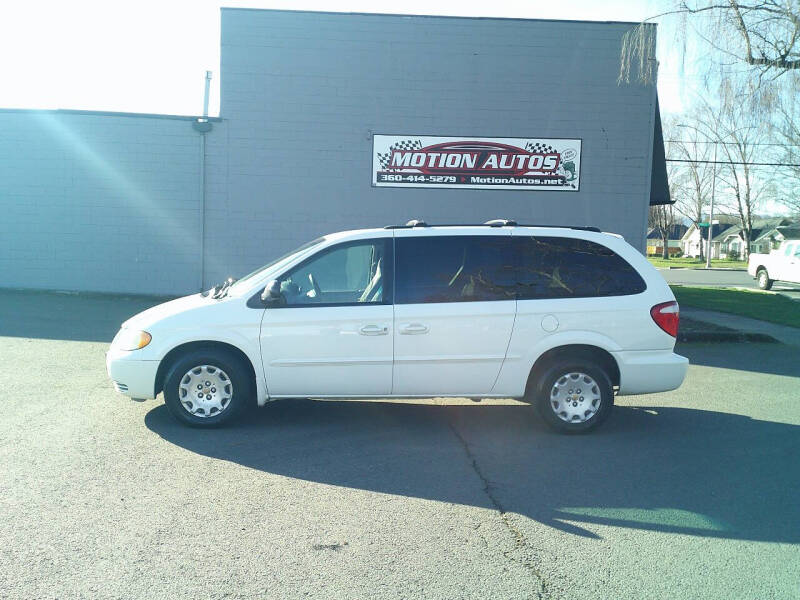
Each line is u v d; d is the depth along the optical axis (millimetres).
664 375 6867
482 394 6805
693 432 7035
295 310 6637
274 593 3711
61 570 3898
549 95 15852
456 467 5809
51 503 4812
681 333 13125
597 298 6809
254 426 6895
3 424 6621
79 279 16156
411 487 5320
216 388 6688
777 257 27797
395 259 6809
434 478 5527
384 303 6680
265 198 15953
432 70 15766
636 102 15875
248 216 16000
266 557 4113
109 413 7082
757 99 14297
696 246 97562
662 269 50188
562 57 15789
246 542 4309
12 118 15758
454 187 15969
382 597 3697
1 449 5914
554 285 6824
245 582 3818
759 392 8984
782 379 9805
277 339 6598
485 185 15969
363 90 15766
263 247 16062
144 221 16031
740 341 13156
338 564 4051
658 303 6871
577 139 15938
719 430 7125
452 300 6711
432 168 15938
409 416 7465
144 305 14805
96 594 3658
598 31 15758
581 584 3889
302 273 6844
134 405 7406
